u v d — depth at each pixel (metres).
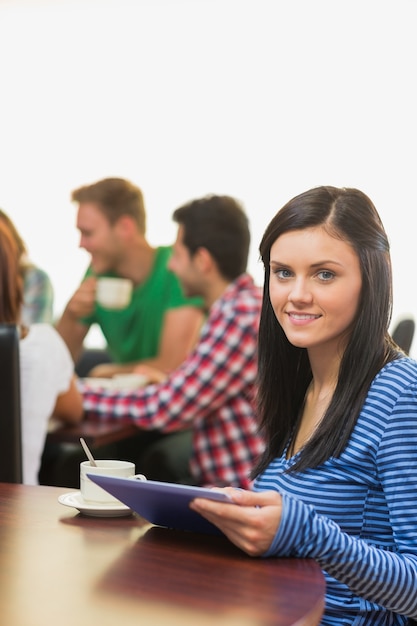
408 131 5.71
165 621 1.15
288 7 5.93
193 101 6.22
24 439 2.72
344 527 1.57
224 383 3.27
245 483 3.30
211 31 6.15
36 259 6.70
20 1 6.54
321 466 1.58
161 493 1.43
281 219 1.64
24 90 6.61
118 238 4.44
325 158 5.91
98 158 6.50
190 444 3.82
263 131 6.05
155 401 3.32
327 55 5.86
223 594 1.25
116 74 6.41
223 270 3.42
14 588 1.26
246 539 1.40
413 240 5.71
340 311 1.59
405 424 1.53
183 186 6.29
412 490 1.52
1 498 1.80
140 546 1.48
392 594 1.45
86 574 1.33
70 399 3.19
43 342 2.79
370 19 5.75
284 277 1.64
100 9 6.39
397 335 3.63
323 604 1.28
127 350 4.63
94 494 1.69
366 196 1.65
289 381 1.77
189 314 4.43
